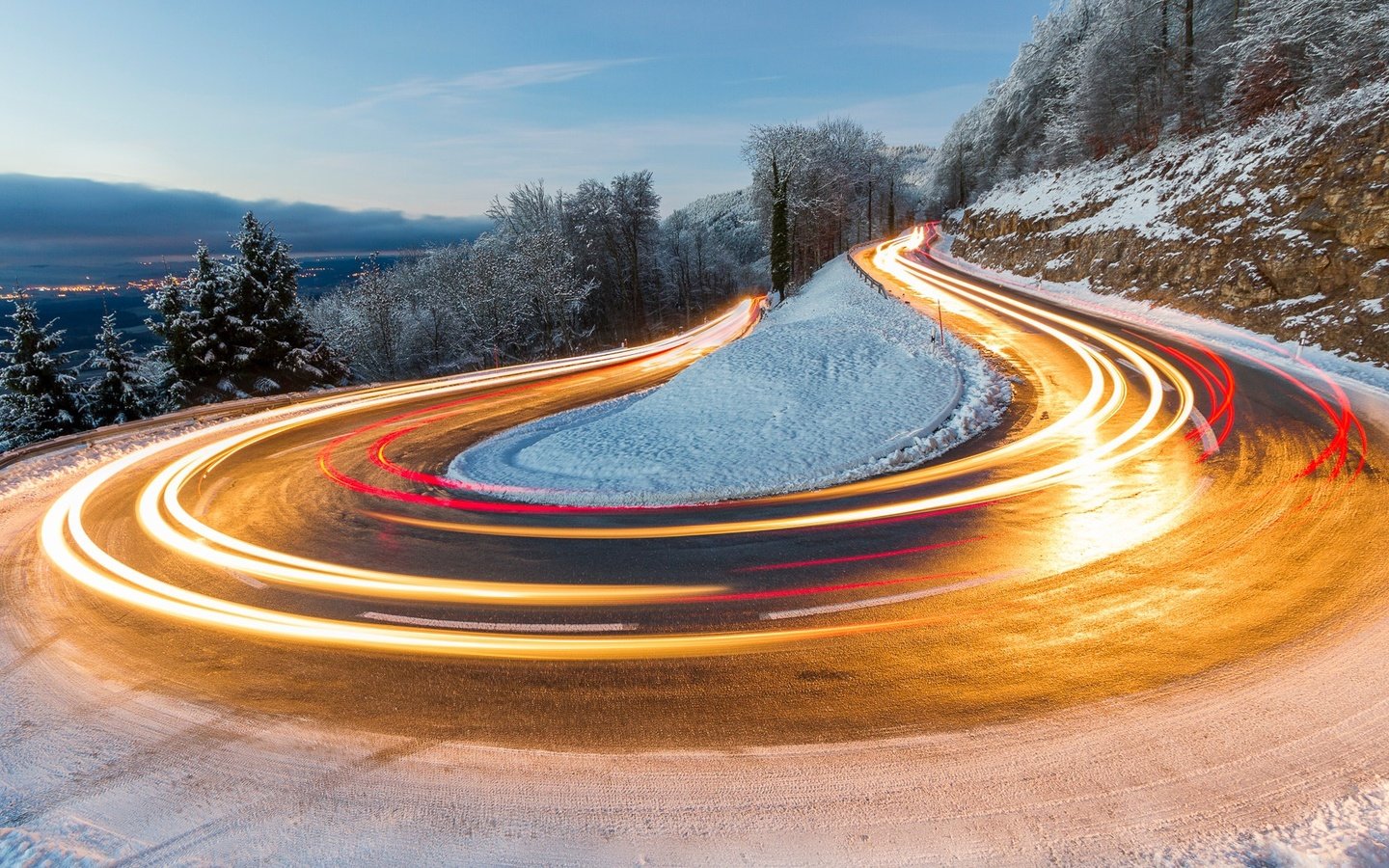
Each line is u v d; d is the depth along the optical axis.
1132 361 19.73
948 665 5.99
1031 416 15.31
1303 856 3.89
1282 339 19.77
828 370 19.03
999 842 4.18
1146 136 40.62
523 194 74.00
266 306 37.00
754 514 10.50
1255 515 8.86
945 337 24.12
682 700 5.75
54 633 7.96
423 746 5.42
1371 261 18.41
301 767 5.29
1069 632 6.39
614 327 76.12
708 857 4.22
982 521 9.45
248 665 6.90
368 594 8.47
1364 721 4.93
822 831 4.34
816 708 5.52
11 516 13.14
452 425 20.42
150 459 17.52
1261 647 5.91
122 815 4.94
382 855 4.41
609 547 9.51
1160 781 4.54
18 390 29.66
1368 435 11.78
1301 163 22.22
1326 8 26.19
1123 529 8.77
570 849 4.36
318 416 23.00
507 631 7.20
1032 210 43.38
